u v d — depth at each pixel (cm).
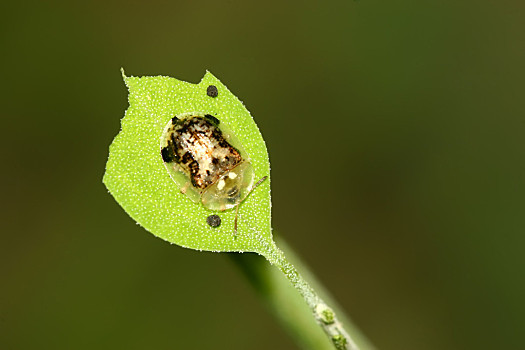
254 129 9
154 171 9
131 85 9
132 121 9
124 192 9
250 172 9
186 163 9
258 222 9
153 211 9
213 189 9
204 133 9
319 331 9
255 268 9
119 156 9
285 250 10
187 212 9
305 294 9
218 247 9
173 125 9
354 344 9
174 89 9
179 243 9
